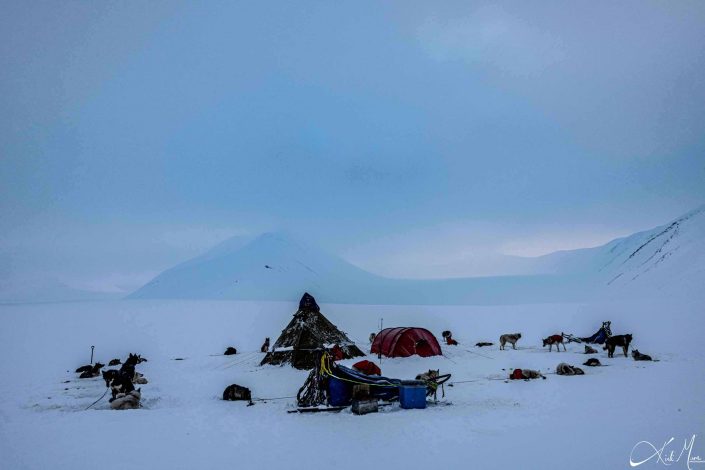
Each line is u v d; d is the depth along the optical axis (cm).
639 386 1967
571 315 7775
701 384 1980
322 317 3353
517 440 1238
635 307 7888
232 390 1973
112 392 1966
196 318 8619
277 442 1274
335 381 1759
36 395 2152
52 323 7650
